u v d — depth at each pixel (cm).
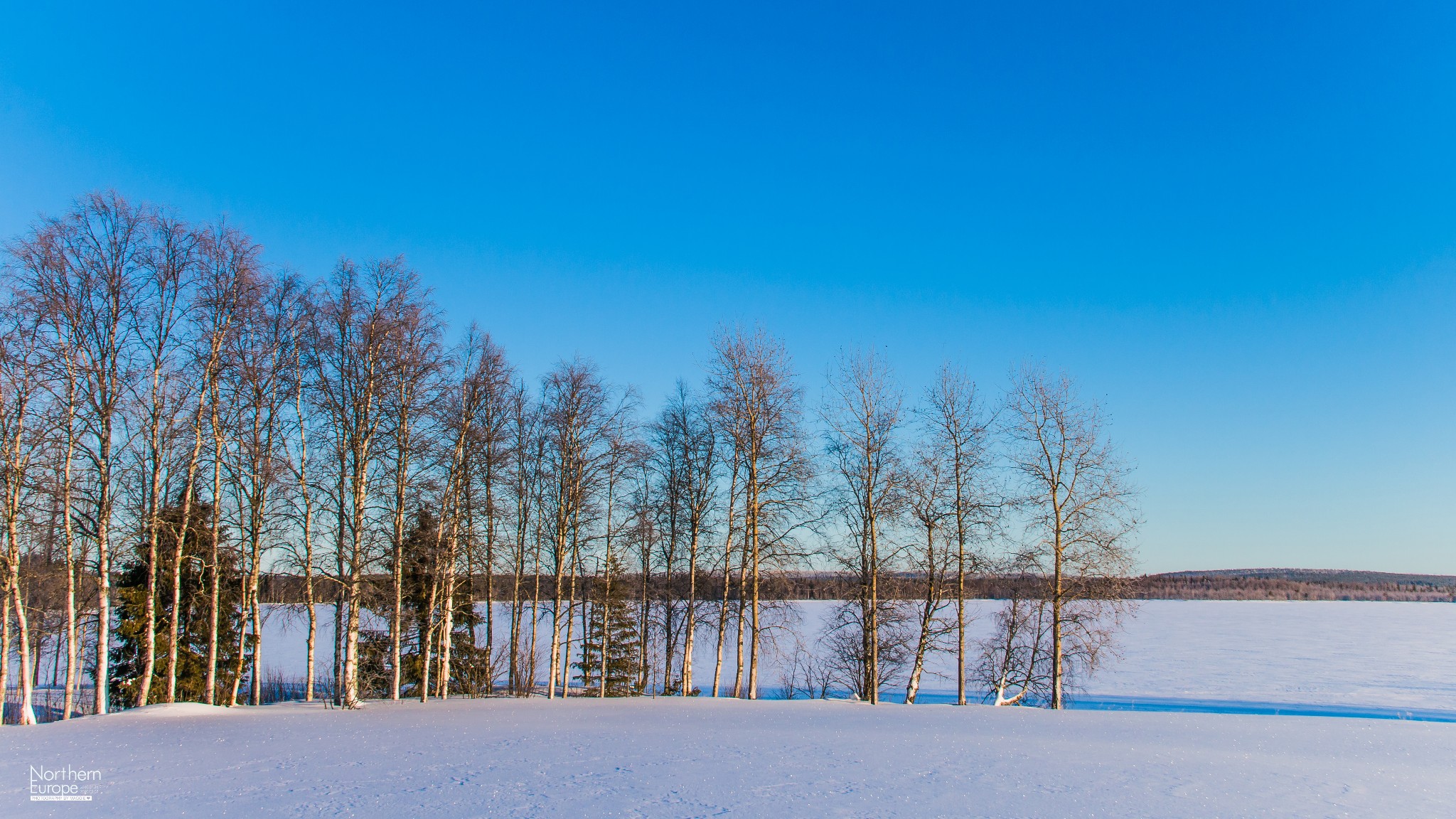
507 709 1889
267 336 1958
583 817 837
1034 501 2362
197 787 964
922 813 869
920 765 1144
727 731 1481
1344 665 4906
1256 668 4803
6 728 1516
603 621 2780
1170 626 8319
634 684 2933
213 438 1928
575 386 2469
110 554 1958
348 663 1906
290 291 1997
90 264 1764
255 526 2014
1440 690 3875
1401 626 8256
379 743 1311
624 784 992
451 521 2205
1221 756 1259
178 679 2519
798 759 1177
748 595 2372
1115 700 3422
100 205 1781
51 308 1683
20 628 1719
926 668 4328
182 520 1973
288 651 4697
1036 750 1293
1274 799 965
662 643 3088
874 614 2292
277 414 1977
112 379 1773
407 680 2742
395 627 2075
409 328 2008
